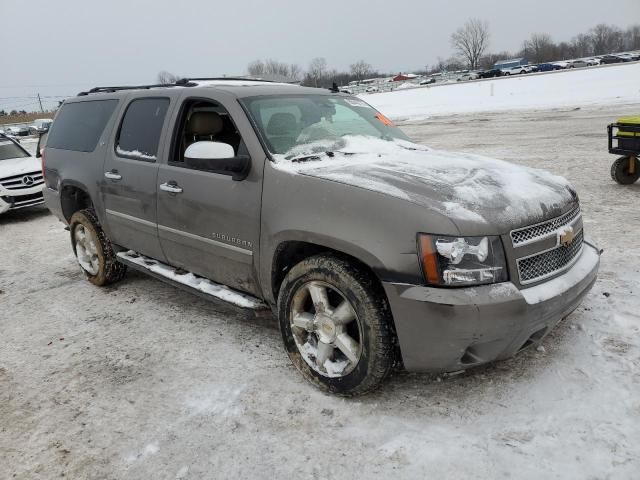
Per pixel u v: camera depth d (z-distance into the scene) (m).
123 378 3.47
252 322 4.19
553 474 2.35
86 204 5.45
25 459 2.75
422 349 2.67
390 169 3.17
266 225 3.21
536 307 2.63
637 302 3.87
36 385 3.47
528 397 2.89
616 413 2.70
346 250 2.80
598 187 7.76
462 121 20.61
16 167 9.39
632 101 20.41
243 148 3.44
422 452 2.56
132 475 2.58
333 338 3.00
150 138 4.21
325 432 2.78
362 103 4.60
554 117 18.22
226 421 2.93
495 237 2.62
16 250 7.15
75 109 5.40
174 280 4.13
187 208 3.75
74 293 5.17
